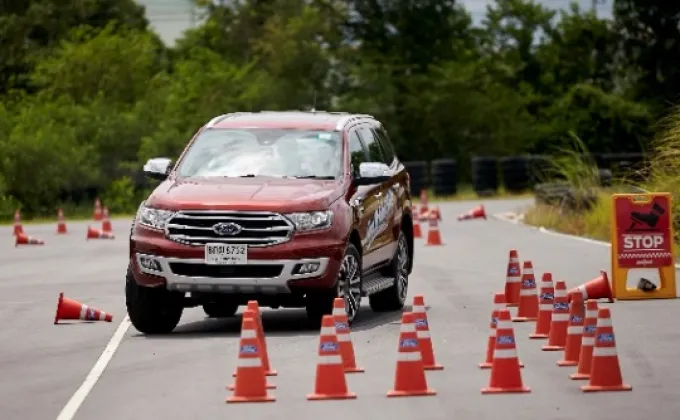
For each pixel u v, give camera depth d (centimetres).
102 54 13538
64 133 11519
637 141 11912
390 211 3466
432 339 2891
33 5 14600
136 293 3055
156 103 12875
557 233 6322
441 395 2194
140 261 3042
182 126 12544
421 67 15075
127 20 15538
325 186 3142
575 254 5050
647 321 3083
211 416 2053
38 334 3164
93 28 15012
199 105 12962
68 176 11012
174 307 3142
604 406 2062
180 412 2094
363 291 3200
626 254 3538
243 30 15100
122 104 12938
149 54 14150
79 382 2439
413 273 4503
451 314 3338
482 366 2492
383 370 2486
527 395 2175
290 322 3291
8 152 10762
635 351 2639
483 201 10231
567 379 2330
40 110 12162
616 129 12019
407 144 14488
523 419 1973
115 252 6000
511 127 14400
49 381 2458
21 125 11169
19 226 7131
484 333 2972
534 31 15300
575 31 15075
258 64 14538
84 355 2789
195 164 3250
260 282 2991
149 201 3086
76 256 5803
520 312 3170
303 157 3238
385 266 3459
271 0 15325
